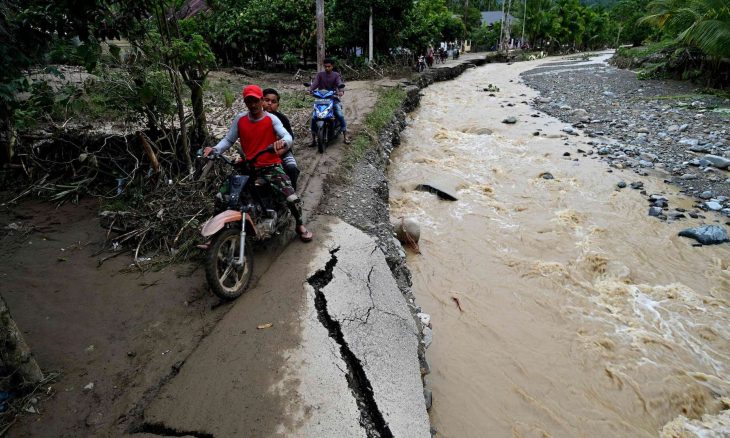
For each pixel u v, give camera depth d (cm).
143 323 368
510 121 1419
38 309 384
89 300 396
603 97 1756
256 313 368
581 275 634
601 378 457
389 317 393
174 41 559
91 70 504
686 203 823
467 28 5553
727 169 941
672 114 1377
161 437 268
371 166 817
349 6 2044
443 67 2744
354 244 491
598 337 512
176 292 407
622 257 671
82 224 537
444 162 1076
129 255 470
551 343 505
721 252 672
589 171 984
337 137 923
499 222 784
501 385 445
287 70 2194
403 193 889
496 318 544
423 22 2652
